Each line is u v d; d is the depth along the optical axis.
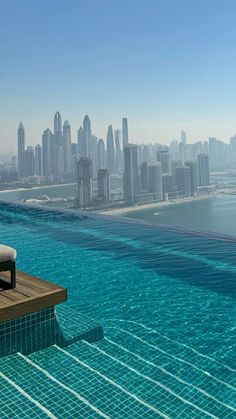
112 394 2.29
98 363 2.79
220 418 2.15
